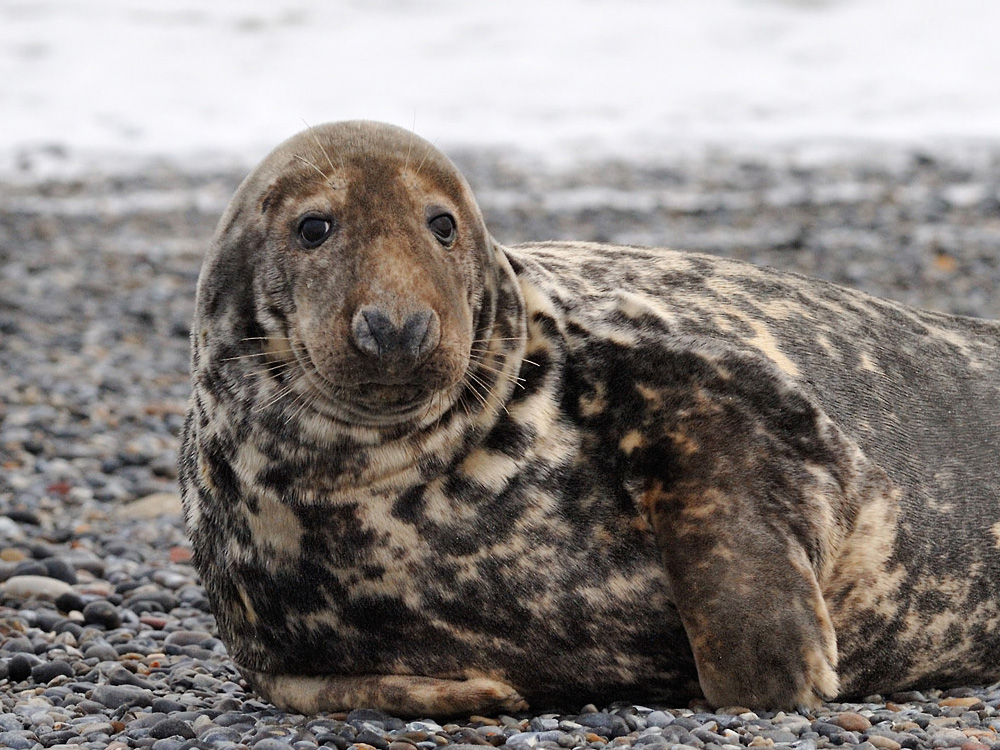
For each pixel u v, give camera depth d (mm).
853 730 16188
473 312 17062
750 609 16641
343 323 15633
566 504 17328
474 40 117250
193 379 18375
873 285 54750
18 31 116875
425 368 15594
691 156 84938
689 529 17000
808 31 114438
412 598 17062
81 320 51406
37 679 20672
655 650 17688
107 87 105188
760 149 86562
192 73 109188
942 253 59625
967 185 73812
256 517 17250
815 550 17328
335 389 15883
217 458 17625
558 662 17562
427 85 107375
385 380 15523
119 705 18906
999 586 19688
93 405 40438
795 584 16781
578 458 17500
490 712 17500
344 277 15977
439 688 17125
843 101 99625
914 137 88500
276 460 16812
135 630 23734
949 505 19422
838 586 18328
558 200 72188
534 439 17281
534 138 92250
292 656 18062
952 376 20953
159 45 114875
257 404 16812
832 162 81375
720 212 68812
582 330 18094
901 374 20391
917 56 107688
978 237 62625
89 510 31578
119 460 34938
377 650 17531
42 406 39938
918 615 19094
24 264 59344
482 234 17484
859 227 65062
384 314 15500
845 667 18906
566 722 16750
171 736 16844
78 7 123312
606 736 16516
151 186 78875
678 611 17328
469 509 16922
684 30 116375
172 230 67812
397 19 122812
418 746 16094
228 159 88062
